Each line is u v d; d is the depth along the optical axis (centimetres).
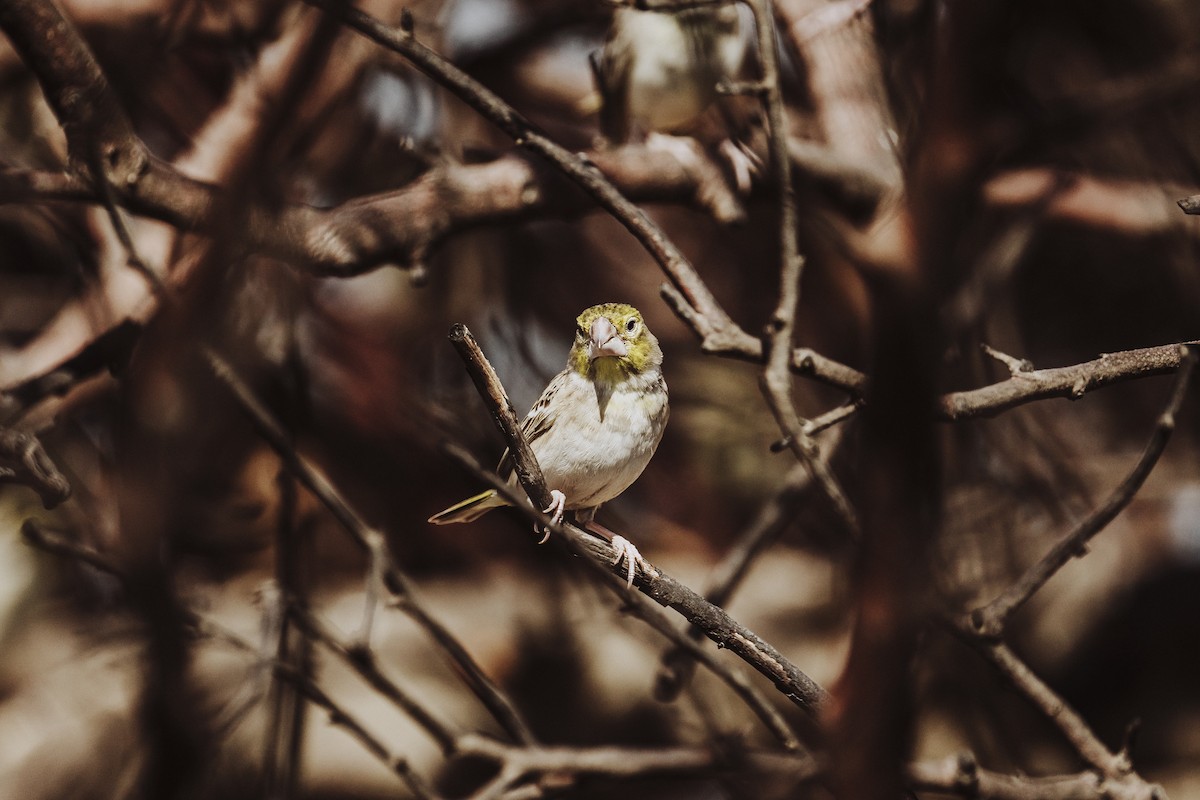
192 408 543
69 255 1078
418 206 873
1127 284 1433
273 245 581
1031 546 1276
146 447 515
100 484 909
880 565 355
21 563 1340
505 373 1470
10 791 1295
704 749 802
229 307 600
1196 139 1169
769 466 1595
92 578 1347
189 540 915
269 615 815
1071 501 1270
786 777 744
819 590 1534
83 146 620
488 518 1633
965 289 982
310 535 1204
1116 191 1214
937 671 885
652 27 1070
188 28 962
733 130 954
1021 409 1173
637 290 1628
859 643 363
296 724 877
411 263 870
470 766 1438
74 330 912
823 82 939
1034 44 1301
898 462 348
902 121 839
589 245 1606
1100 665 1552
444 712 1475
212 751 682
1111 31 1321
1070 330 1495
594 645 1557
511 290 1512
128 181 636
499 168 900
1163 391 1538
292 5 938
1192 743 1472
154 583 485
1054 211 1208
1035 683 735
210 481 904
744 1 663
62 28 597
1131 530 1614
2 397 724
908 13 852
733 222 927
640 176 916
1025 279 1462
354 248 838
